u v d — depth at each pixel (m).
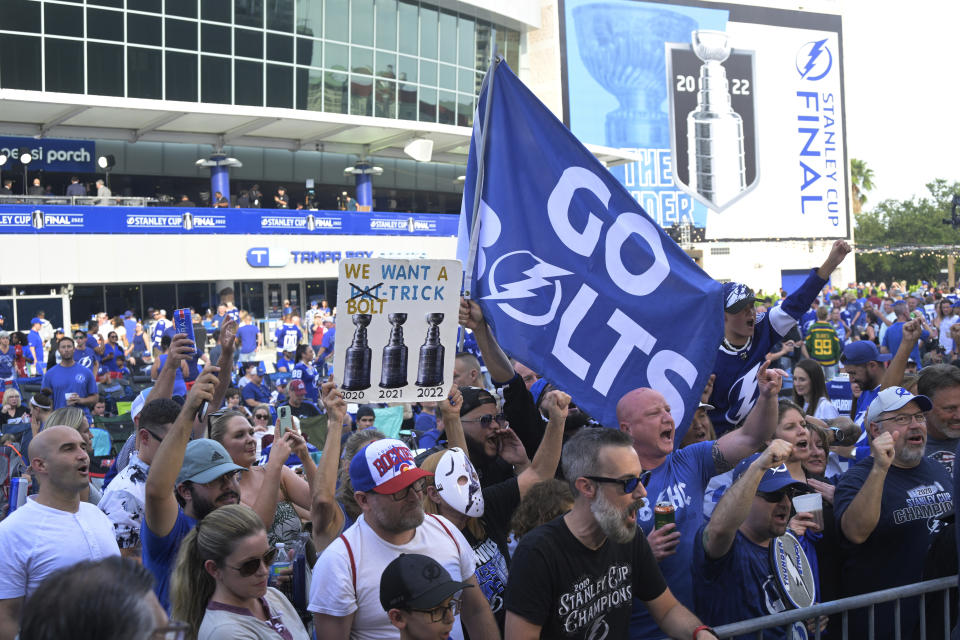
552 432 4.44
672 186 47.25
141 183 35.75
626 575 3.54
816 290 5.80
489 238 5.35
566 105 44.53
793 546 4.05
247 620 3.39
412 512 3.62
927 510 4.52
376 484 3.59
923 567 4.47
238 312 22.34
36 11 29.05
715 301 5.19
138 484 4.87
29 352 20.41
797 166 51.38
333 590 3.55
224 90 32.72
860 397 8.23
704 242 48.00
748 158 49.56
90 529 4.16
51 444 4.09
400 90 37.53
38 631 1.78
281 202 34.31
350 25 35.59
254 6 33.03
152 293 30.83
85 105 28.16
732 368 6.05
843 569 4.58
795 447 4.67
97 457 10.38
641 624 4.10
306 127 33.72
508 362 5.29
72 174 33.84
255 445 5.25
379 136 36.12
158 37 31.19
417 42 38.00
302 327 28.50
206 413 5.42
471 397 5.01
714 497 4.99
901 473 4.59
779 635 3.92
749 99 49.69
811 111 51.78
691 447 4.58
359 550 3.62
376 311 4.39
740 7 49.31
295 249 31.59
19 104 28.02
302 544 5.10
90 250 27.83
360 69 36.06
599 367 5.17
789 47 51.00
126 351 22.52
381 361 4.41
